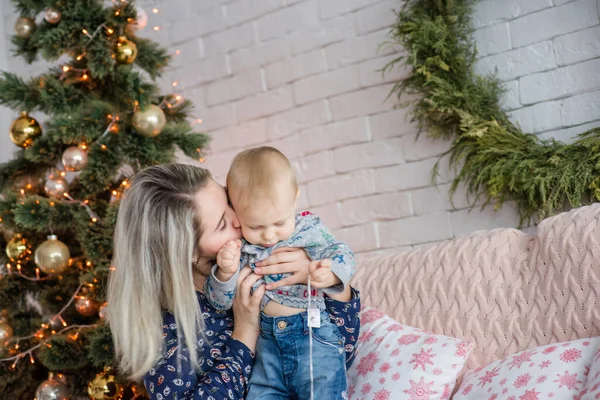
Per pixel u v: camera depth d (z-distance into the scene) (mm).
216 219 1462
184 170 1512
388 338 1727
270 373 1478
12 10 3227
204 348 1518
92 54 2125
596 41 1907
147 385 1485
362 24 2295
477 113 2014
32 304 2424
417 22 2053
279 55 2500
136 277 1460
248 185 1411
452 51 2043
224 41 2645
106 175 2082
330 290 1445
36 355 2195
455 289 1787
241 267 1506
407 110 2195
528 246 1743
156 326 1470
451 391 1629
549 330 1620
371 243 2281
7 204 2104
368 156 2287
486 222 2047
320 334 1475
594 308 1562
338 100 2354
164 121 2113
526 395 1421
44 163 2262
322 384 1441
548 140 1952
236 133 2623
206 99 2699
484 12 2082
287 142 2482
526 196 1935
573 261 1619
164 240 1440
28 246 2174
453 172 2107
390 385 1604
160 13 2809
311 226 1502
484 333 1712
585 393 1329
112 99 2248
